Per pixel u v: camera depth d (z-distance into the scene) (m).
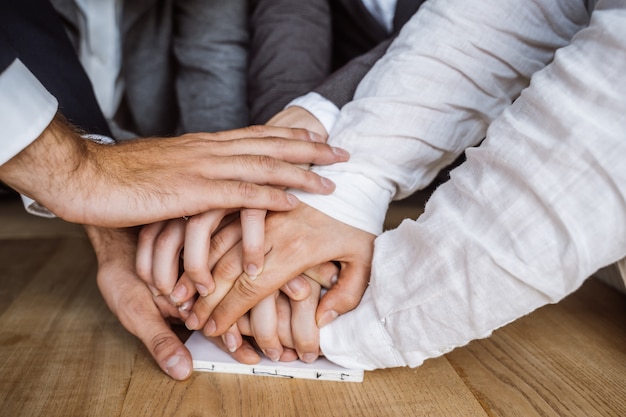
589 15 0.88
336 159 0.77
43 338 0.80
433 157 0.81
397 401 0.63
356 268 0.72
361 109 0.79
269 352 0.70
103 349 0.77
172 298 0.71
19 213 1.65
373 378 0.69
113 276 0.80
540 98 0.54
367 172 0.77
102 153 0.66
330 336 0.69
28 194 0.62
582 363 0.73
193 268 0.68
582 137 0.50
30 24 0.91
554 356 0.75
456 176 0.62
